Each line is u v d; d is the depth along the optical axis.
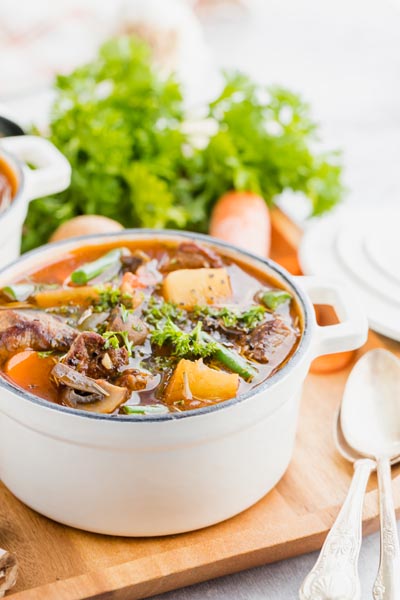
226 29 1.44
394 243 0.83
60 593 0.61
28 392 0.62
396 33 1.44
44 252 0.71
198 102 1.13
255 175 0.89
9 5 1.47
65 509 0.64
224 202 0.87
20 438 0.63
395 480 0.67
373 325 0.76
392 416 0.70
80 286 0.69
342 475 0.69
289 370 0.63
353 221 0.86
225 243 0.71
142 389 0.62
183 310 0.68
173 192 0.90
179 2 1.38
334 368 0.76
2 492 0.68
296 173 0.90
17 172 0.77
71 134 0.88
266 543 0.64
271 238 0.90
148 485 0.62
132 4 1.21
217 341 0.66
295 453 0.70
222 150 0.88
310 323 0.66
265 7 1.52
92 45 1.40
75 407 0.62
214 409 0.61
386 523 0.63
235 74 0.90
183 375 0.62
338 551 0.62
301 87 1.27
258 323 0.67
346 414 0.71
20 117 1.06
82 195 0.87
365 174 1.08
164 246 0.72
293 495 0.68
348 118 1.20
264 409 0.62
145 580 0.62
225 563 0.63
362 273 0.80
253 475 0.65
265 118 0.90
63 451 0.62
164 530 0.64
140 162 0.89
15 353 0.64
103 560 0.64
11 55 1.35
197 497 0.64
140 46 0.92
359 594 0.60
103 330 0.66
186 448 0.61
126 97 0.90
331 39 1.42
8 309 0.67
